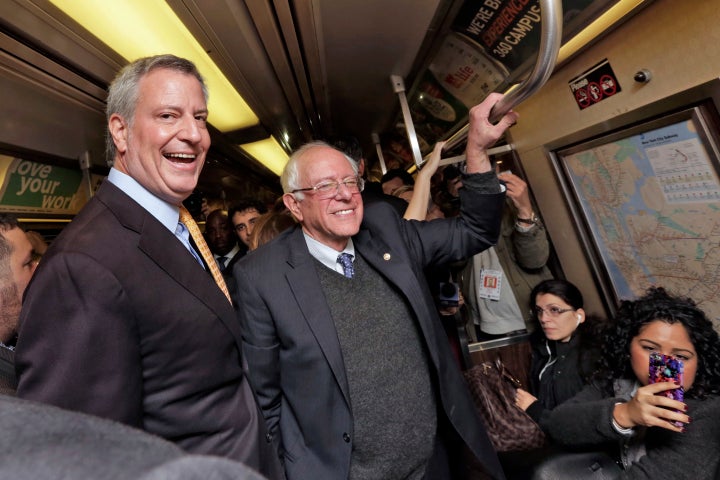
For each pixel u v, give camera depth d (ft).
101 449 0.68
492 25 5.33
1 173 5.43
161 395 2.41
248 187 18.42
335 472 3.35
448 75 7.21
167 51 5.52
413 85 8.27
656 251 5.05
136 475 0.59
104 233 2.28
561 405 4.27
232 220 8.46
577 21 4.41
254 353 3.53
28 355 1.95
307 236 3.87
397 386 3.52
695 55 3.74
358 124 12.32
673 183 4.49
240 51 5.73
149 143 2.51
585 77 5.21
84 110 6.03
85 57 4.88
